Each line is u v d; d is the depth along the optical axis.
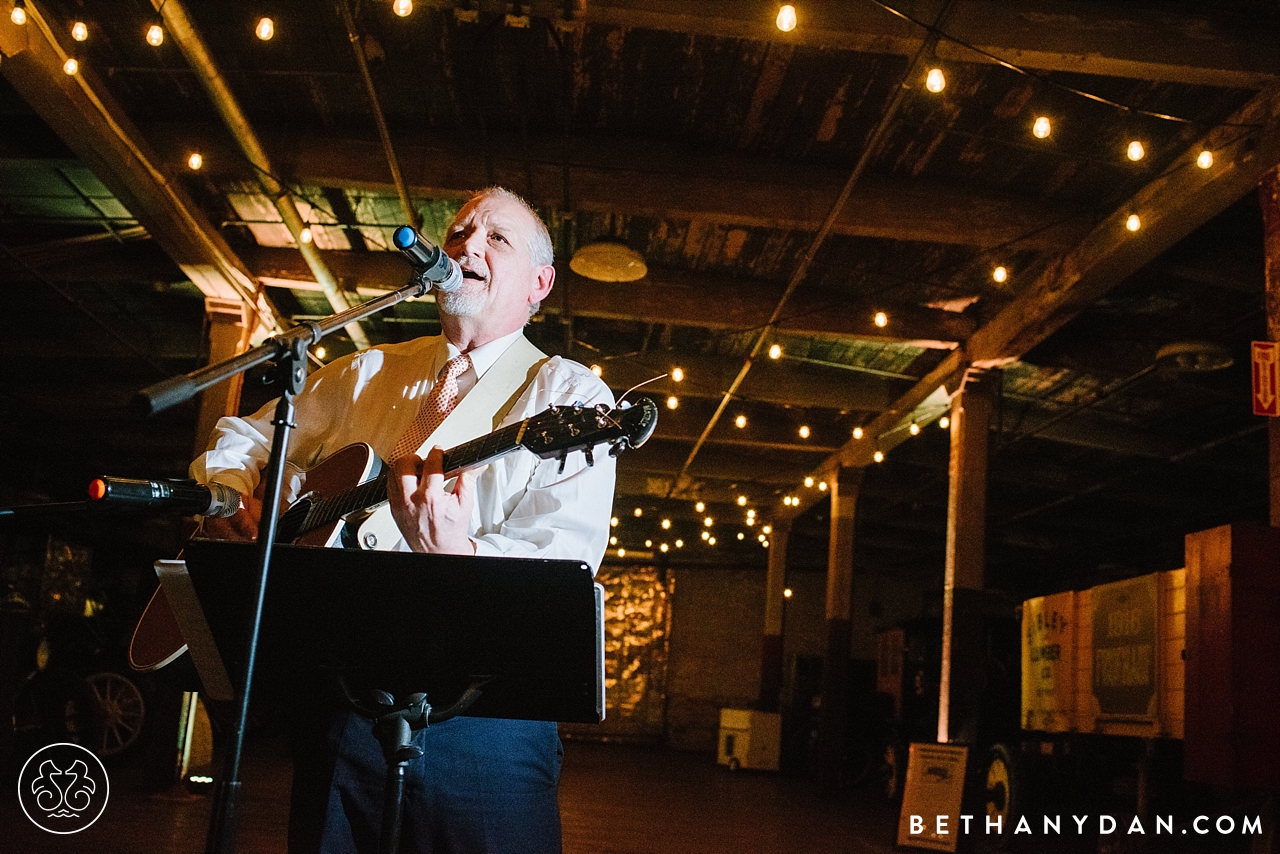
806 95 6.27
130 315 10.55
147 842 5.48
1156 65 5.12
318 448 2.30
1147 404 10.83
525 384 2.20
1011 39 5.07
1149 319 8.87
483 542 1.86
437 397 2.20
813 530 18.69
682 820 8.65
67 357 11.45
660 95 6.48
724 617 20.92
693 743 20.42
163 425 14.23
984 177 7.01
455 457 1.89
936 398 10.32
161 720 7.36
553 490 1.97
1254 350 5.21
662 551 21.06
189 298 10.03
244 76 6.52
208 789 7.67
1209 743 5.02
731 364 11.14
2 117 7.12
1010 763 8.38
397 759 1.61
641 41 5.89
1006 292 8.59
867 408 11.22
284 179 7.00
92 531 10.73
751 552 21.06
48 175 7.59
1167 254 7.41
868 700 14.36
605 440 1.82
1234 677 4.91
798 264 8.58
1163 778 7.37
